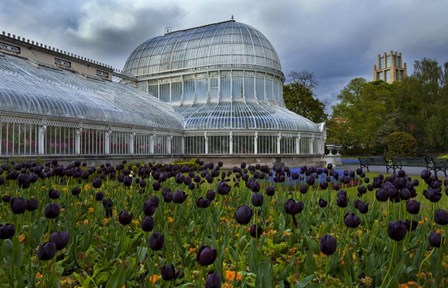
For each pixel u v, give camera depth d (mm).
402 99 61906
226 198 7672
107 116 25562
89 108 24281
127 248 4699
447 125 54125
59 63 32312
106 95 30047
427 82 60188
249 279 3764
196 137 34812
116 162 25922
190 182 6812
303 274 3912
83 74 33344
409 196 4852
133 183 8898
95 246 4711
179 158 34000
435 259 3770
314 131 38438
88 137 23938
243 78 41062
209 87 41344
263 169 8703
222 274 3568
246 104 39344
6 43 27328
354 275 3832
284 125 35469
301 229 5441
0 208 6441
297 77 61812
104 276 3891
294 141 36406
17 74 22719
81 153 23281
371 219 6340
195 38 44406
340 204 4488
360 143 64625
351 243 4871
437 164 25922
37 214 5598
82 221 5961
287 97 59438
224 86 41031
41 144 20250
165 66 44156
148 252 4281
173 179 10039
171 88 43500
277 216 6598
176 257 4328
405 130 59438
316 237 5332
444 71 60094
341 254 4176
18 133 19000
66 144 22188
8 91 19062
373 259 3986
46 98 21312
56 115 21234
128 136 27906
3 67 22719
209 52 42438
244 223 3416
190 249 4480
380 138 60938
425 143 57188
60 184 8875
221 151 34188
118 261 4164
